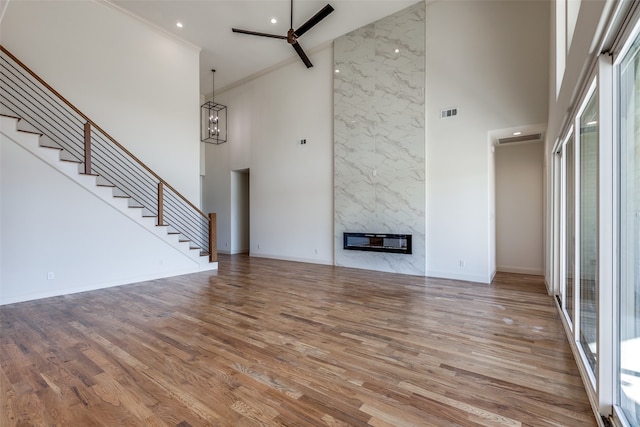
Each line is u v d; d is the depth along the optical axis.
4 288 4.02
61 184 4.52
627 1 1.22
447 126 5.45
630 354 1.60
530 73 4.75
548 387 2.06
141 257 5.44
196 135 6.96
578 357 2.32
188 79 6.80
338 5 5.64
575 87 2.15
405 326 3.18
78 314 3.59
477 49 5.16
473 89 5.20
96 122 5.45
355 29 6.44
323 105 7.12
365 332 3.03
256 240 8.54
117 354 2.55
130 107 5.88
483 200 5.16
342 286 4.97
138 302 4.09
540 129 4.95
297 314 3.58
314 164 7.31
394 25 5.93
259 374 2.23
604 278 1.68
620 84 1.62
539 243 5.86
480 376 2.20
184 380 2.15
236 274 6.02
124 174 5.79
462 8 5.27
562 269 3.48
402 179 5.94
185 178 6.75
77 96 5.23
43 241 4.35
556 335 2.94
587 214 2.43
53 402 1.90
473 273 5.26
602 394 1.68
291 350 2.62
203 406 1.86
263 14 5.83
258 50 7.16
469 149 5.25
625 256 1.64
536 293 4.50
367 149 6.36
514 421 1.72
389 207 6.10
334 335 2.95
